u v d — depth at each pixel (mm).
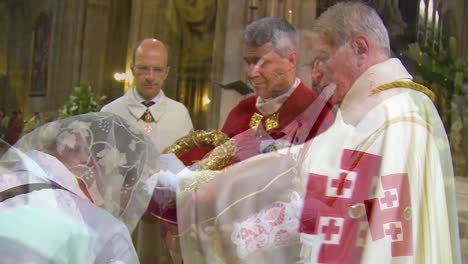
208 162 1820
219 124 2240
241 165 1761
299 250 1664
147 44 2436
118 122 1703
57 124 1659
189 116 2480
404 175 1625
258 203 1700
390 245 1573
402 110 1718
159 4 2904
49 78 3027
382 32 1841
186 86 2582
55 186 1455
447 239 1683
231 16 2441
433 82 3506
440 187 1698
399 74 1824
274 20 1925
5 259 1252
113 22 3154
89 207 1493
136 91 2424
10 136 2271
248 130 1905
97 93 3039
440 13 3637
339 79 1807
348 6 1839
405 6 2924
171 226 1763
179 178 1771
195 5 2707
